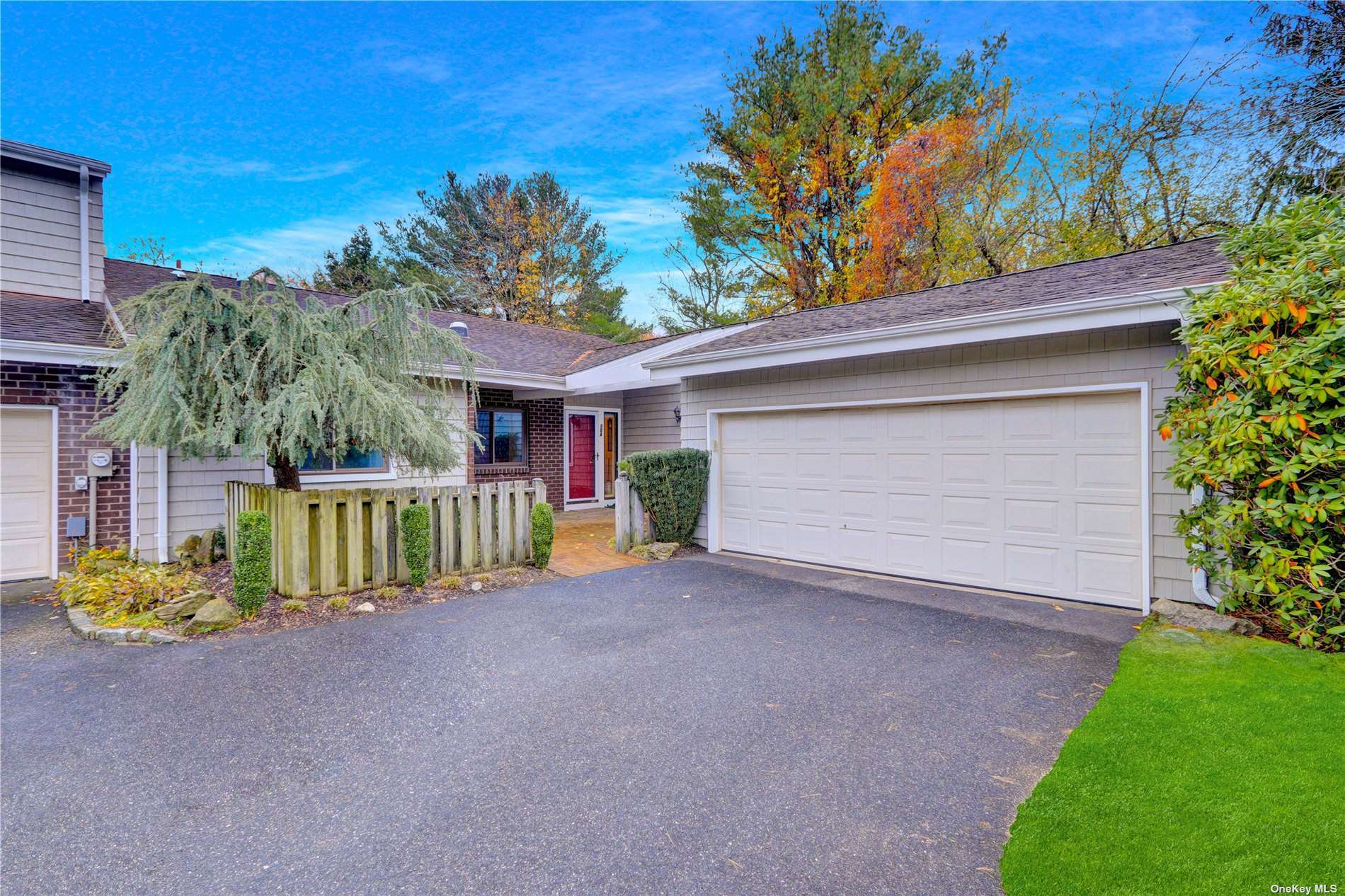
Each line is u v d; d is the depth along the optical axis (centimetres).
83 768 324
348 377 623
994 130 1783
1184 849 241
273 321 625
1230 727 334
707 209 2005
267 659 479
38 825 276
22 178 836
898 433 739
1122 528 588
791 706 391
